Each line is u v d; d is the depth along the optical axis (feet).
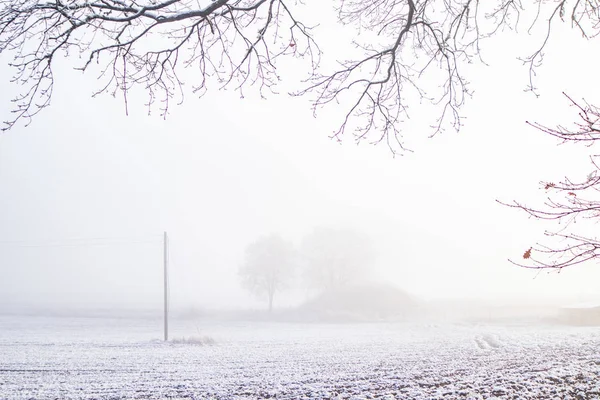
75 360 72.64
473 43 20.56
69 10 14.44
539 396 34.88
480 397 36.11
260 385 46.93
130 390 46.65
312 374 53.26
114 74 16.93
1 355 80.28
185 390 45.60
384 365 58.80
